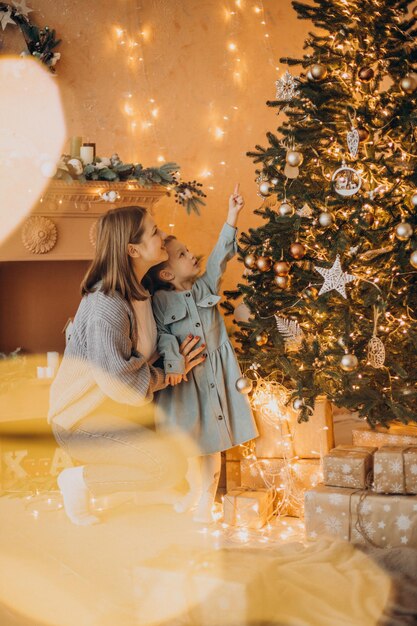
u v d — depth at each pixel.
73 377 2.88
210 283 3.20
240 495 2.98
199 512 3.04
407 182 2.76
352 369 2.68
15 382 3.44
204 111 4.47
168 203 4.38
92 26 4.14
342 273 2.71
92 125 4.17
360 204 2.73
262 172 3.11
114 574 2.48
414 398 2.76
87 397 2.89
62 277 4.01
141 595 2.08
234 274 4.59
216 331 3.14
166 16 4.35
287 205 2.90
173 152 4.40
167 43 4.36
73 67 4.10
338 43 2.87
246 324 3.02
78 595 2.31
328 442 3.06
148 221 2.92
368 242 2.83
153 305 3.13
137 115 4.29
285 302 2.98
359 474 2.72
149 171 3.56
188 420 3.04
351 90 2.90
